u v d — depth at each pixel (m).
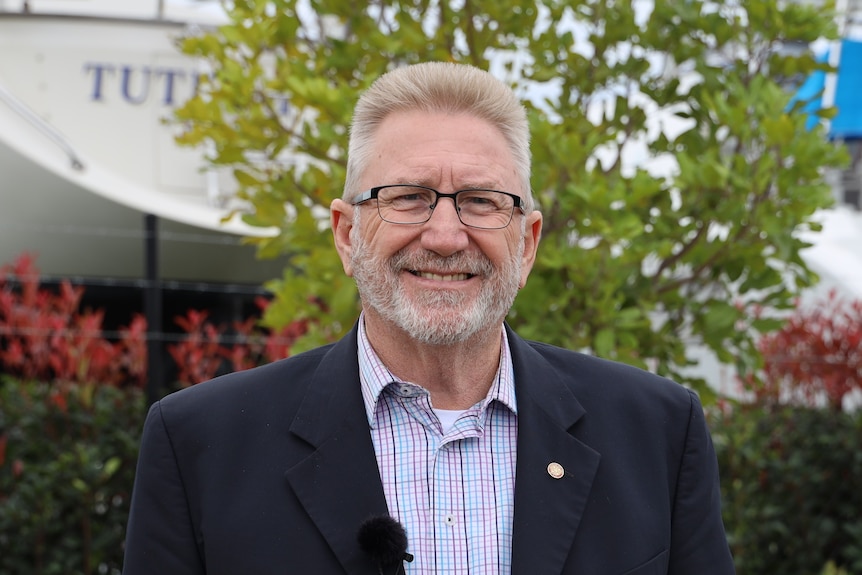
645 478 2.11
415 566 1.95
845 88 6.93
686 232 3.59
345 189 2.19
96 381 5.06
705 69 3.75
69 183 6.02
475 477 2.04
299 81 3.37
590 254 3.39
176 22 6.42
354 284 3.48
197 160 6.41
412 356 2.07
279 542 1.94
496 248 2.03
